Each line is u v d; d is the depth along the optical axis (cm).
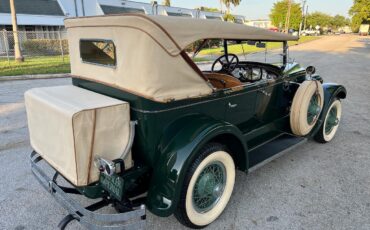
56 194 256
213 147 266
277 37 359
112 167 215
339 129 539
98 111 220
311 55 1950
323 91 423
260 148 369
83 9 3191
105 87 276
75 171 219
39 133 262
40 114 252
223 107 303
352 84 955
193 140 246
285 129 433
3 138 482
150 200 246
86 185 227
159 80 236
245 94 329
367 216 295
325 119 443
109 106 226
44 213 296
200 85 268
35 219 288
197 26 256
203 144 249
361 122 579
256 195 329
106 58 268
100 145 226
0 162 399
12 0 1465
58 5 2975
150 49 228
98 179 230
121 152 238
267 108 381
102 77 278
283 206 310
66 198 245
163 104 242
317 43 3519
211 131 253
